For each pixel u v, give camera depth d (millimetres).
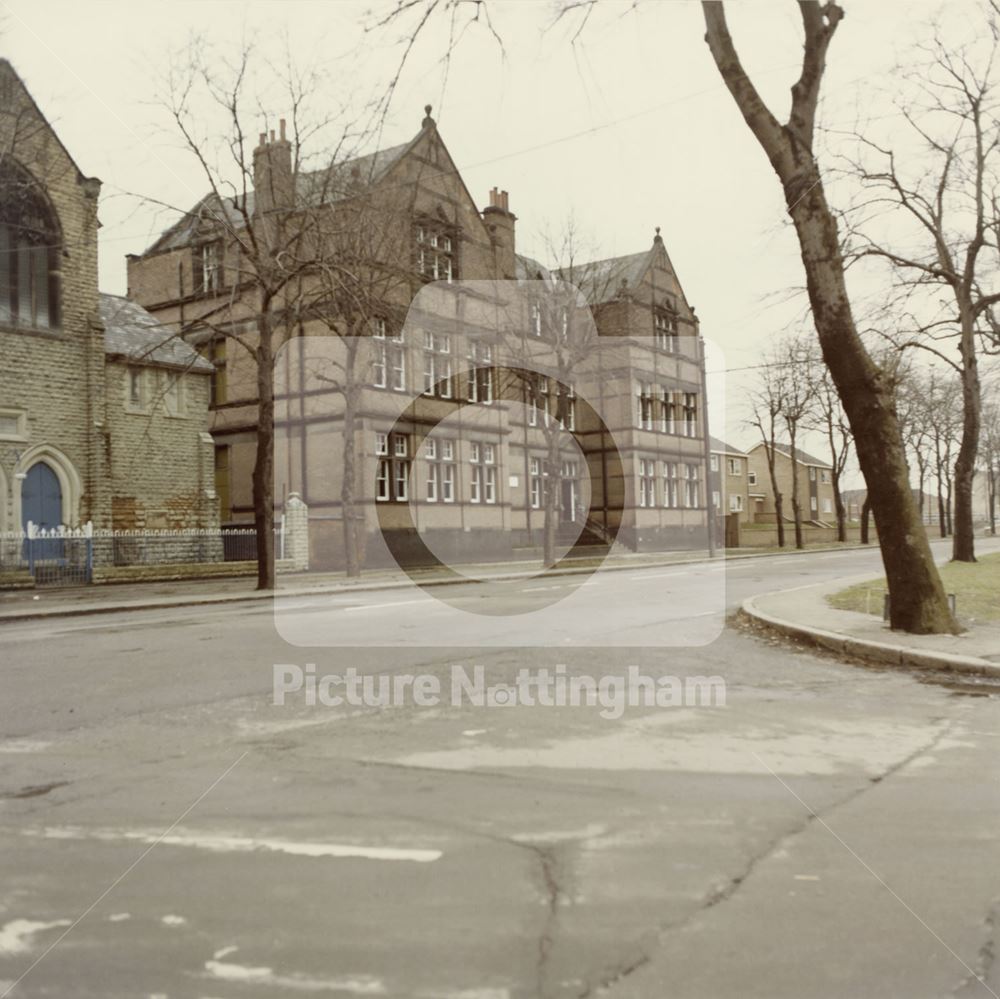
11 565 21281
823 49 9805
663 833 3736
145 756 5035
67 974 2568
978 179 22594
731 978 2537
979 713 6465
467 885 3184
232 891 3133
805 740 5496
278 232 22062
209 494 28422
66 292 24688
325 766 4770
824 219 10125
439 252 23438
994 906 3023
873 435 10227
